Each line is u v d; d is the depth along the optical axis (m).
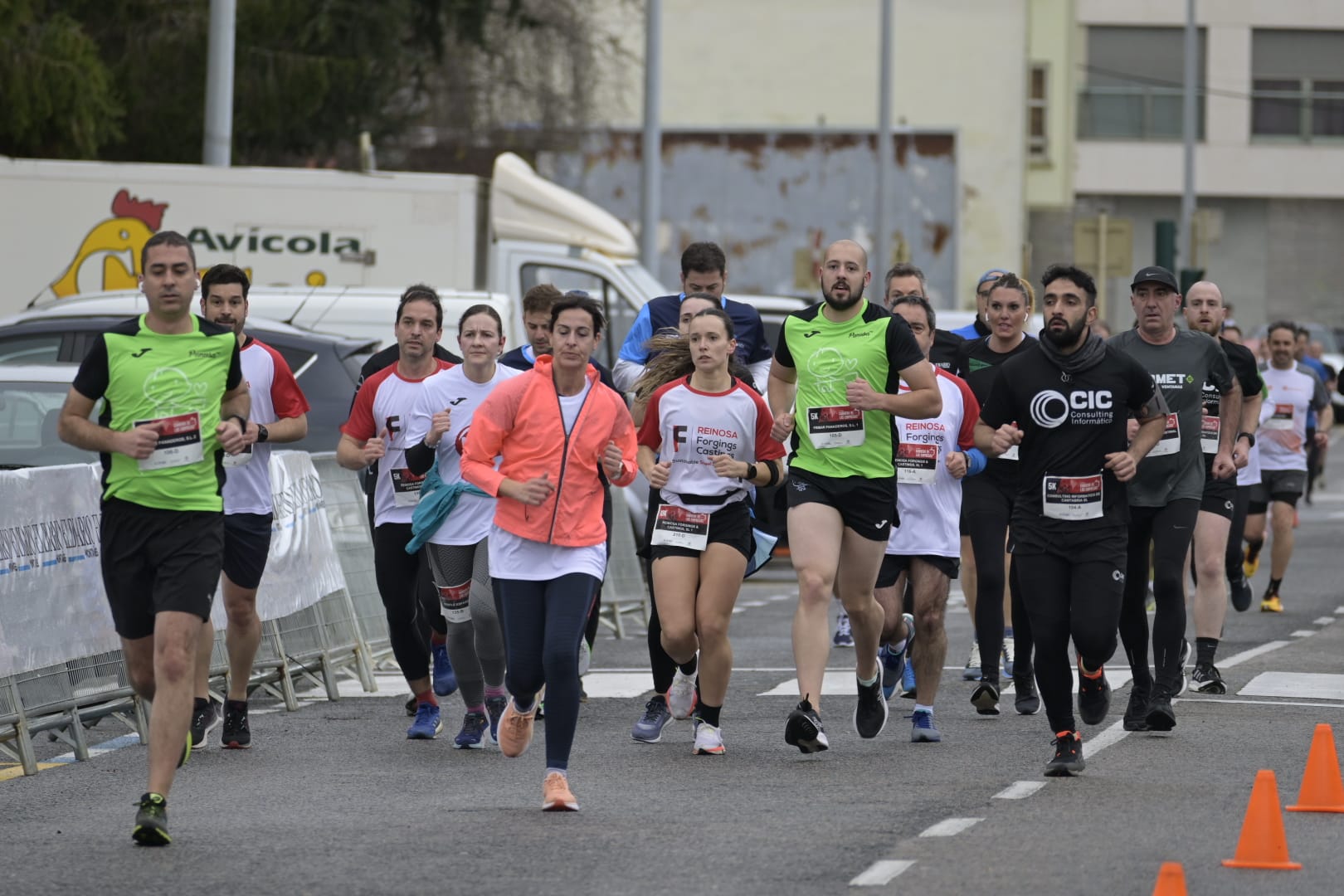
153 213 57.66
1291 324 47.59
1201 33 175.50
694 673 27.55
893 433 26.02
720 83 148.12
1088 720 25.59
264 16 70.88
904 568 28.28
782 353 26.58
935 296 129.88
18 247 57.94
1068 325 24.36
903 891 18.42
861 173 130.25
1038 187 159.25
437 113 100.00
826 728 28.89
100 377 21.34
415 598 28.30
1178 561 27.70
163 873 19.56
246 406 22.30
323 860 20.03
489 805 23.06
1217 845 20.42
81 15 71.19
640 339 30.56
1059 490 24.50
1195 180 175.75
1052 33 158.62
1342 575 55.72
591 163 131.50
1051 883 18.70
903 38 145.12
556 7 101.69
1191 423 28.19
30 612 25.97
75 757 27.41
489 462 22.56
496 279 57.19
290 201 57.62
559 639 22.34
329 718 30.70
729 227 131.00
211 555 21.39
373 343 43.22
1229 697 31.69
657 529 25.94
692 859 19.91
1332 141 176.62
